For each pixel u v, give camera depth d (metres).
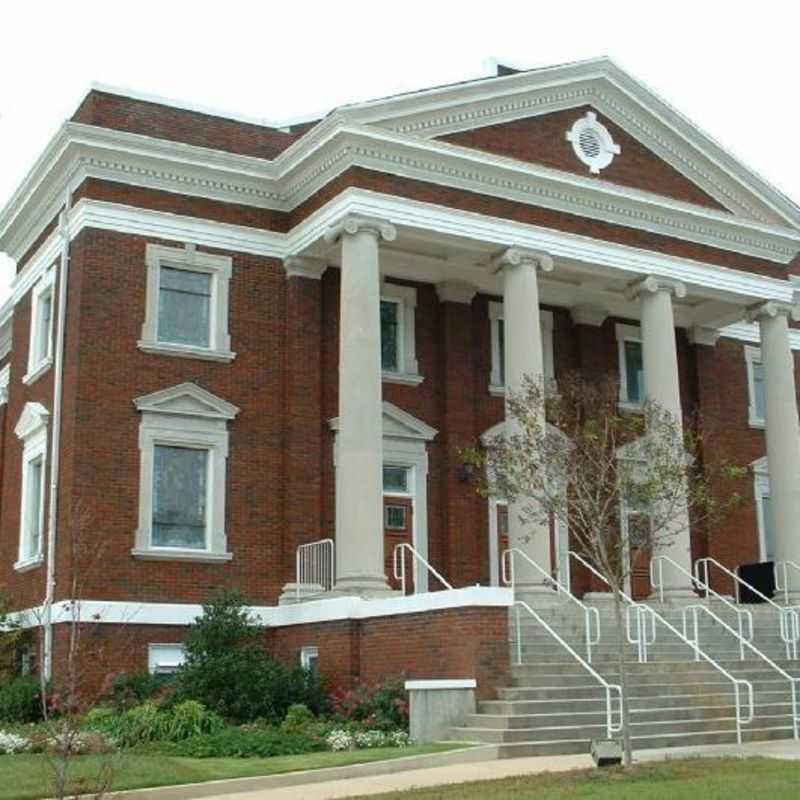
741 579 29.20
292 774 14.77
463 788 13.35
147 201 25.23
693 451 26.80
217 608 22.53
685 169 28.92
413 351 28.19
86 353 23.98
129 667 22.92
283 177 26.14
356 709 19.73
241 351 25.62
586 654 20.36
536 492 19.62
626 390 30.89
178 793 13.84
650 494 16.92
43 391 26.33
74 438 23.59
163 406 24.50
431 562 27.28
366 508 22.59
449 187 25.22
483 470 27.55
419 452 27.69
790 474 28.42
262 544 25.00
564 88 27.28
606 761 15.00
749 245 29.22
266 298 26.11
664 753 16.95
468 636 18.66
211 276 25.80
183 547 24.44
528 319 25.31
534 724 17.58
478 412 28.69
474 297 29.36
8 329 33.00
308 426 25.73
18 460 27.67
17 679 23.09
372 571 22.36
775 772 14.16
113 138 24.62
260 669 20.89
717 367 32.69
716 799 11.88
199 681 20.38
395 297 28.33
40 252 27.56
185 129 26.06
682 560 25.30
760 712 19.84
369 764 15.47
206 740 17.39
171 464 24.73
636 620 21.86
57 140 24.81
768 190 29.61
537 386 20.39
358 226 23.86
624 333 31.17
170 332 25.23
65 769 11.03
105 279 24.48
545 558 23.75
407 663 19.98
